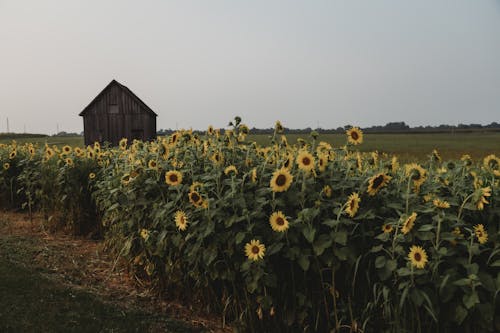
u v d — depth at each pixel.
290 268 3.20
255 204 3.25
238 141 4.12
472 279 2.47
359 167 3.70
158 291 3.96
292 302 3.21
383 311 2.80
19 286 3.74
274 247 2.99
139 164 4.44
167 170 4.12
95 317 3.32
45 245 5.42
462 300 2.60
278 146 4.11
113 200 4.63
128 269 4.48
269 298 3.03
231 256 3.26
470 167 3.64
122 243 4.54
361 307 3.01
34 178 7.18
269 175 3.51
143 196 4.11
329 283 3.12
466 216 3.02
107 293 3.92
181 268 3.75
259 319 3.25
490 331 2.57
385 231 2.87
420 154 27.70
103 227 6.02
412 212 2.89
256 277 2.95
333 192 3.33
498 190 3.03
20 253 4.87
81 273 4.43
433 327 2.74
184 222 3.35
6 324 3.06
